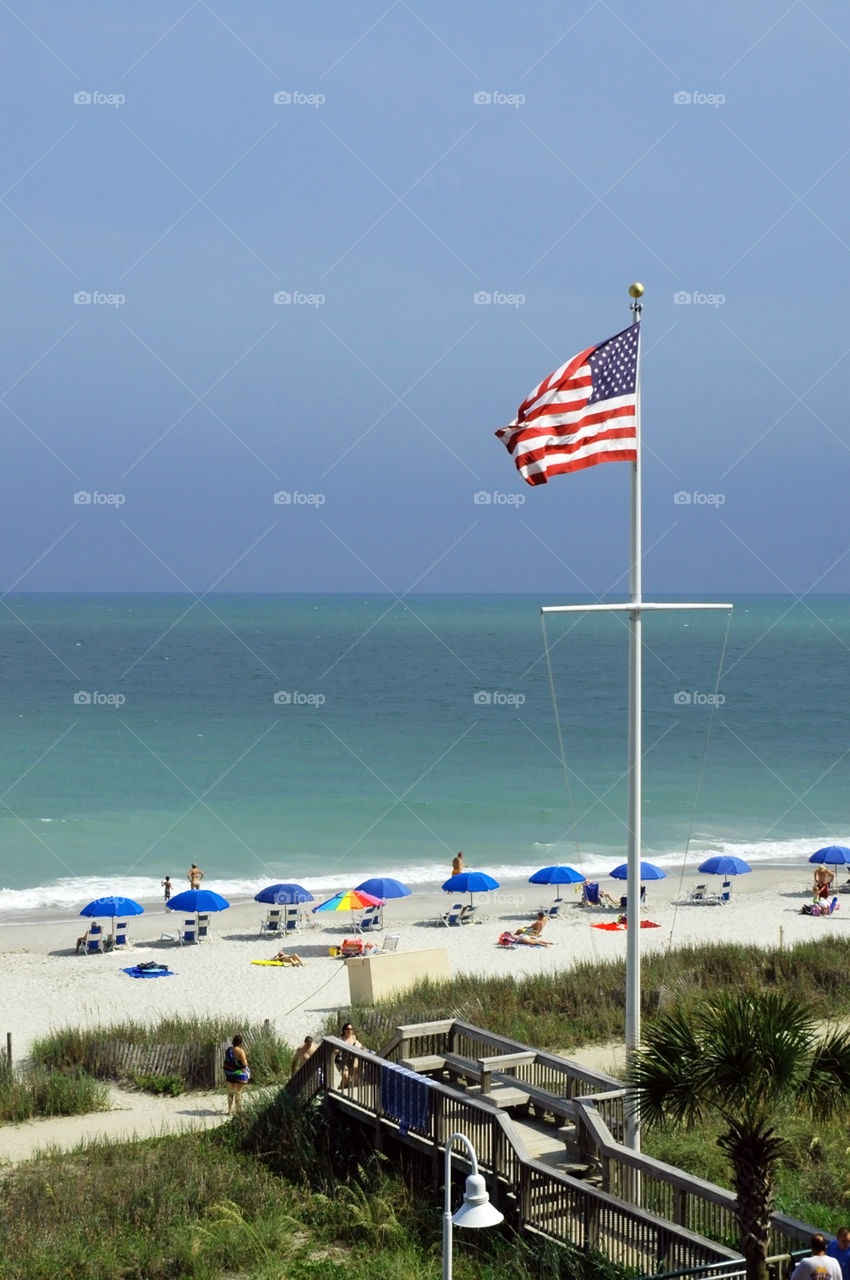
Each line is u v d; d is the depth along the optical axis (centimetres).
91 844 5356
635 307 1669
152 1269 1470
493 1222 1092
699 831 5831
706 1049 1147
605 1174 1502
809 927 3994
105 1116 2152
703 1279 1180
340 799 6512
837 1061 1158
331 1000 3097
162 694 12194
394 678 14050
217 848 5300
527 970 3347
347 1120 1886
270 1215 1634
